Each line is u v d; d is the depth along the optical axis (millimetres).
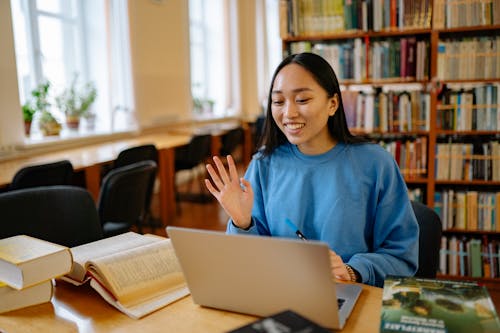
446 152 2902
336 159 1351
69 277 1150
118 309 1030
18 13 4191
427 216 1492
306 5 2953
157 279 1105
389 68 2930
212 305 1008
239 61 7734
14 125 3684
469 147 2865
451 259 2975
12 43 3639
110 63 5051
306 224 1362
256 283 911
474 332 781
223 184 1250
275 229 1394
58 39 4641
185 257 964
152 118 5613
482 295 903
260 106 8531
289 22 2990
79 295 1110
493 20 2695
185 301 1060
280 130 1440
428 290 932
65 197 1695
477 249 2924
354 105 2988
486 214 2896
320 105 1271
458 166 2896
